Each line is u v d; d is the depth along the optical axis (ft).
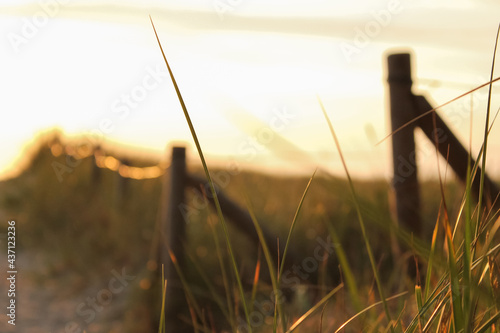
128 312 14.15
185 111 3.40
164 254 13.12
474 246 3.47
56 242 21.29
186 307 12.76
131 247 19.86
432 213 12.34
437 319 3.95
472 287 3.10
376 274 3.36
